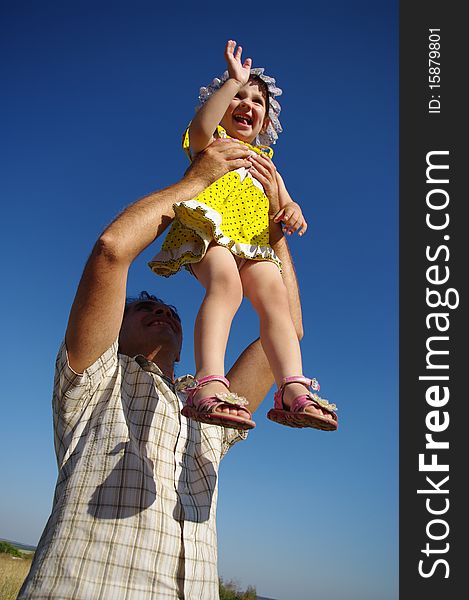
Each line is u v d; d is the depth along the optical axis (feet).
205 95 9.76
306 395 6.23
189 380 6.29
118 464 6.82
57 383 7.24
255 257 8.11
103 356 7.32
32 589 6.11
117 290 6.88
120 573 6.21
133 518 6.52
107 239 6.68
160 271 8.22
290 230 8.89
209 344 6.83
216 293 7.38
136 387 7.64
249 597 61.98
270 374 9.21
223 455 8.80
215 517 7.55
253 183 8.75
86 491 6.66
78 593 6.02
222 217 8.16
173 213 7.61
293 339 7.32
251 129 9.45
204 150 8.35
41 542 6.65
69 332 6.99
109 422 7.16
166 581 6.40
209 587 6.93
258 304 7.79
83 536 6.36
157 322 9.34
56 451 7.46
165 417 7.47
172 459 7.29
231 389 8.96
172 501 6.92
